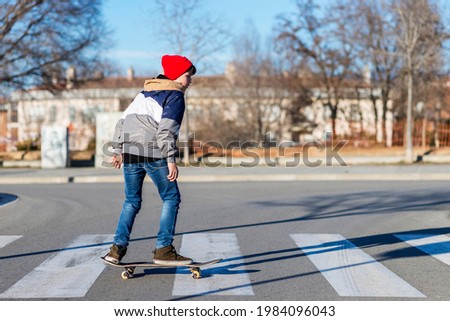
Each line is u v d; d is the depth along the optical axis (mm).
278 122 51688
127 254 9523
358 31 43531
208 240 10766
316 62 46750
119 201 17422
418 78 41312
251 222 13086
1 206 16359
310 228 12195
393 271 8250
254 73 51250
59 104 70375
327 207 15766
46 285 7445
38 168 36906
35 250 9844
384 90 46844
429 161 37219
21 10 39344
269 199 17750
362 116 51969
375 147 39969
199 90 51500
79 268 8430
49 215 14406
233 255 9375
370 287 7371
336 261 8914
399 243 10500
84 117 66375
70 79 44250
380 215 14195
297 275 7977
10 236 11289
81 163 38969
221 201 17266
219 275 7977
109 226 12531
